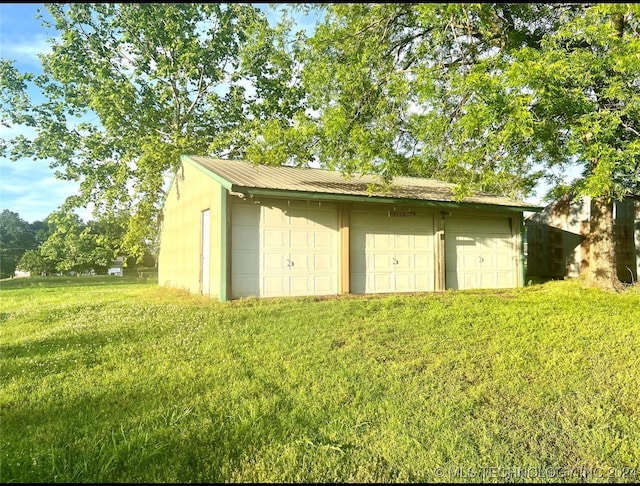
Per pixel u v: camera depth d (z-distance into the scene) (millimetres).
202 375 4281
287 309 8125
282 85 20422
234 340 5734
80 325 7047
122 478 2479
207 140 21656
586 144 7863
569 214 15711
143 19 18125
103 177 20844
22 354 5250
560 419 3332
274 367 4535
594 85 7484
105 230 28656
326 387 3928
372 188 10055
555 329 6312
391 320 7004
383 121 8867
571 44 7668
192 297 10805
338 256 10891
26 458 2658
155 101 21000
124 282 22484
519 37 8398
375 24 7562
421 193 12023
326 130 8875
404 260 11805
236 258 9773
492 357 4887
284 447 2844
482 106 7359
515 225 13703
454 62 8430
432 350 5203
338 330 6293
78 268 40406
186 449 2807
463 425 3201
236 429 3057
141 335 6160
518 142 8438
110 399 3674
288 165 13617
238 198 9828
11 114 20172
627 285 11984
